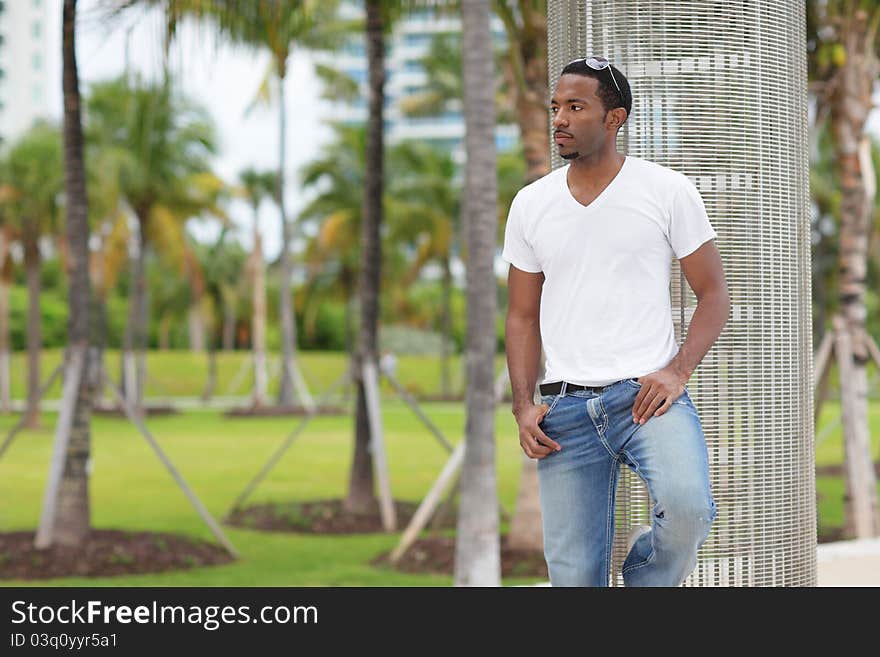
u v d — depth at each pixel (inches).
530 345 186.9
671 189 173.5
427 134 5191.9
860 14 562.3
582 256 175.0
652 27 230.8
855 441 534.6
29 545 548.1
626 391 173.0
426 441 1258.6
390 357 2404.0
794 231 238.2
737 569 230.1
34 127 1510.8
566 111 173.0
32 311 1499.8
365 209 685.3
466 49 414.3
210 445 1227.9
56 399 2383.1
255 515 700.0
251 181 1974.7
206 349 3159.5
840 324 546.6
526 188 184.4
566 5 239.8
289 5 581.3
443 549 545.6
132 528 659.4
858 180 568.1
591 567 184.2
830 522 638.5
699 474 168.9
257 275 1975.9
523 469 541.6
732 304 230.1
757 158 232.4
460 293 2923.2
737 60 231.6
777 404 233.1
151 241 1674.5
